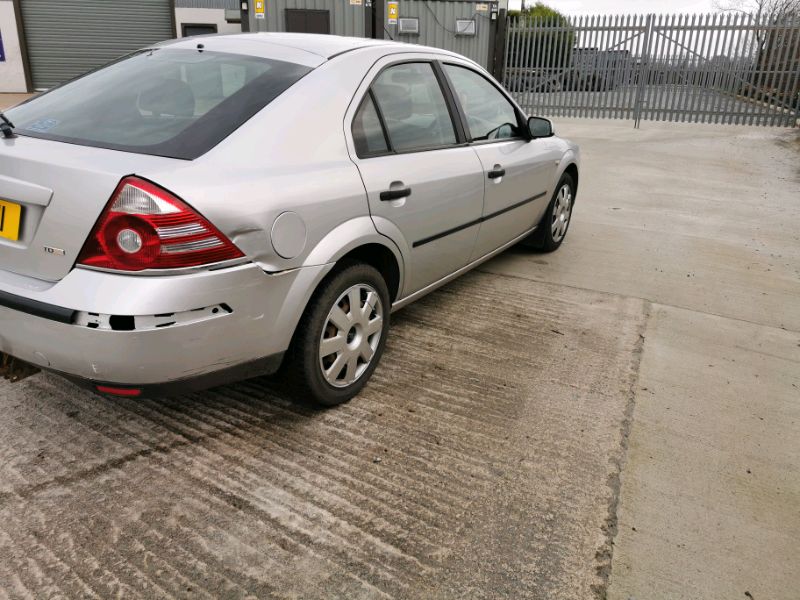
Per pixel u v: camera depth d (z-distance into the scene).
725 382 3.26
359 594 1.90
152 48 3.13
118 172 2.00
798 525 2.26
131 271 1.97
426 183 3.12
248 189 2.18
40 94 2.93
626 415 2.91
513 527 2.19
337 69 2.79
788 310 4.24
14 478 2.33
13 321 2.11
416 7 14.91
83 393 2.90
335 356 2.77
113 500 2.24
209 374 2.23
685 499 2.37
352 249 2.64
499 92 4.18
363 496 2.31
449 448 2.61
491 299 4.27
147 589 1.89
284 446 2.59
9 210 2.15
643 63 13.82
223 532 2.12
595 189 8.01
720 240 5.88
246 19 15.07
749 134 12.91
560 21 14.54
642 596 1.93
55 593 1.86
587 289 4.52
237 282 2.16
